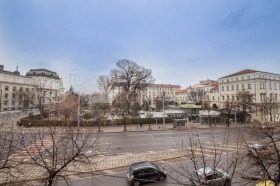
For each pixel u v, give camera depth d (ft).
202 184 24.16
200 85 333.01
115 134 122.62
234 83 230.27
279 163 30.04
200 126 159.84
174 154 75.66
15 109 304.09
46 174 35.65
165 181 50.21
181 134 120.37
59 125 87.92
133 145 92.43
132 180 47.91
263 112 173.58
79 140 58.90
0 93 264.52
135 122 166.81
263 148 36.32
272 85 217.56
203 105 243.40
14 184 31.91
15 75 310.24
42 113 168.35
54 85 382.63
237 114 187.73
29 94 282.77
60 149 48.93
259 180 30.53
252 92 210.59
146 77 217.15
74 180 51.55
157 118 175.42
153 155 75.05
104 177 54.34
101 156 70.95
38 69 371.56
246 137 62.95
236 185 38.58
